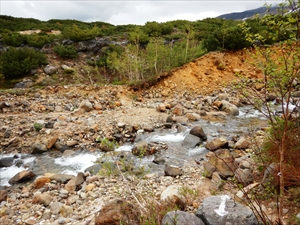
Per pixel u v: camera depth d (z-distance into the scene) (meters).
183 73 17.59
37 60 25.14
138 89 16.55
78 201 5.96
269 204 4.51
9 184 7.24
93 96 15.15
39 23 45.22
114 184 6.59
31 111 12.89
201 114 12.98
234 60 19.06
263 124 11.19
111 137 9.93
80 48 29.67
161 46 19.77
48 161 8.63
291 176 4.38
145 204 4.70
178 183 6.50
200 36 28.44
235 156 7.61
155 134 10.52
